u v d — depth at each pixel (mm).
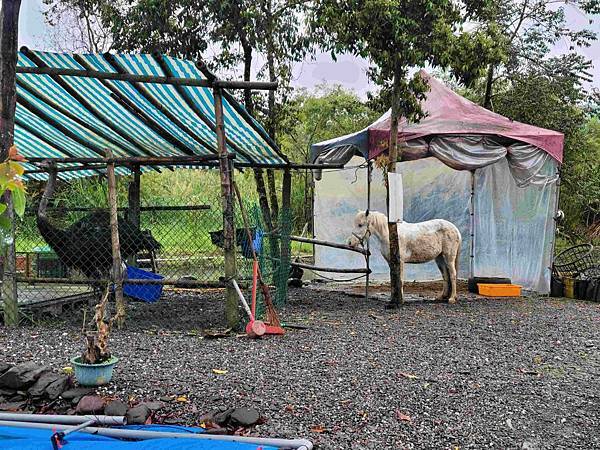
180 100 7438
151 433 3770
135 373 5027
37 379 4543
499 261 12781
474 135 10047
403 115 9711
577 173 18516
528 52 18078
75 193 14781
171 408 4355
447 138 9938
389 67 8820
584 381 5418
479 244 13125
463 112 10641
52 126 8578
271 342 6355
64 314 7922
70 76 6797
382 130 9820
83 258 7336
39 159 7457
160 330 6820
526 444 3988
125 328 6902
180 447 3537
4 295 6930
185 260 11367
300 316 8312
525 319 8461
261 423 4141
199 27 11883
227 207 6750
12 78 6145
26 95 7566
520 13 17922
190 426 4078
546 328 7828
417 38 8594
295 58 12016
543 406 4699
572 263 11836
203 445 3570
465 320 8250
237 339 6430
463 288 12195
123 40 12109
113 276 6992
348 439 3957
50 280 6984
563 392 5062
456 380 5262
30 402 4430
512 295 11148
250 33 11461
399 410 4477
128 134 8836
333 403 4555
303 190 22844
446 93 10992
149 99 7477
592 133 25016
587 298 10766
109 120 8273
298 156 24625
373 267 13719
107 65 6543
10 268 6914
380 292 11406
